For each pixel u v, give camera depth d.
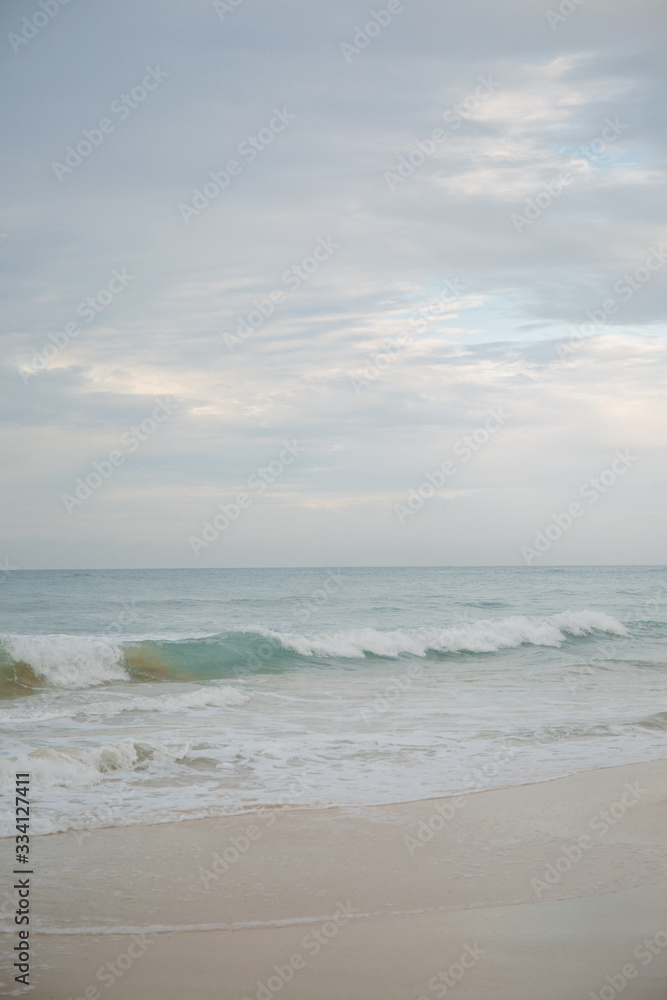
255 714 12.70
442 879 5.74
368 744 10.38
